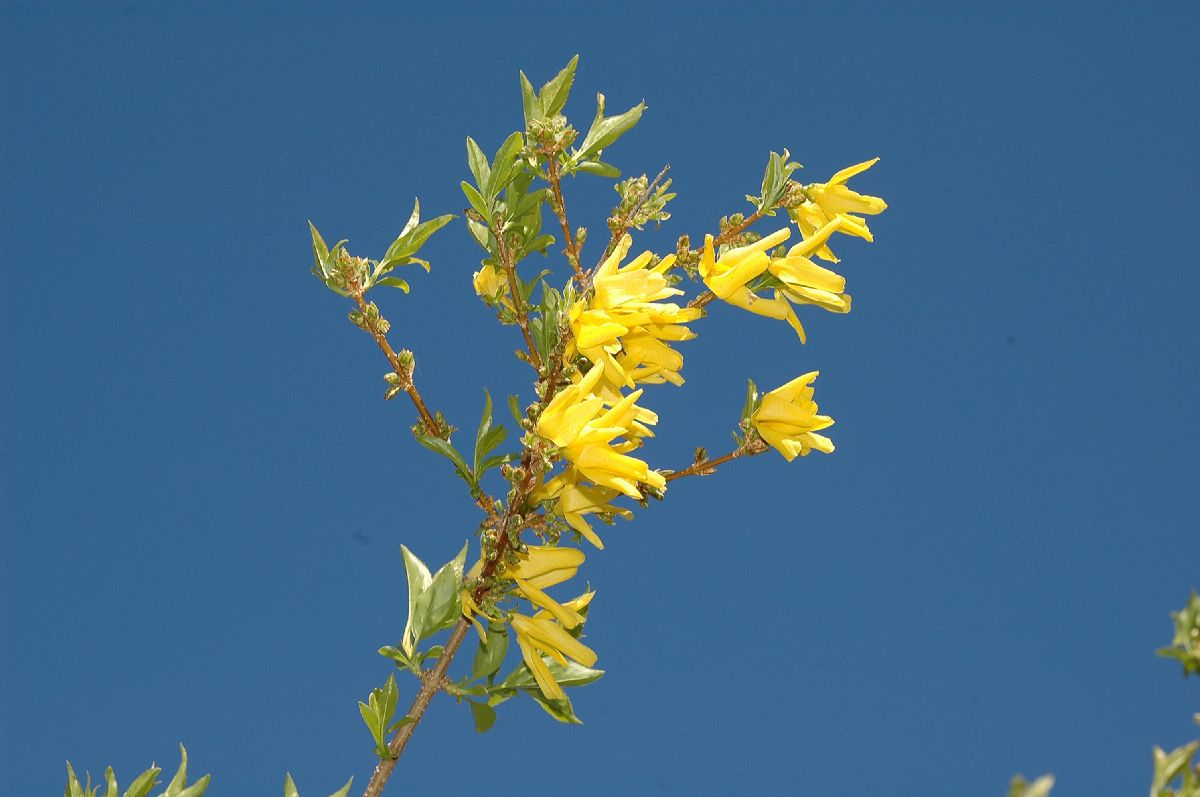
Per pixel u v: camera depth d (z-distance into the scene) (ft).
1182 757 3.78
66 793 4.15
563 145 4.17
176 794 4.15
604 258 4.17
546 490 4.17
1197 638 3.81
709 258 4.16
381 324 4.19
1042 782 3.66
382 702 4.17
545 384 4.14
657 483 4.06
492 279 4.26
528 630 4.18
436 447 4.17
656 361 4.16
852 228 4.18
